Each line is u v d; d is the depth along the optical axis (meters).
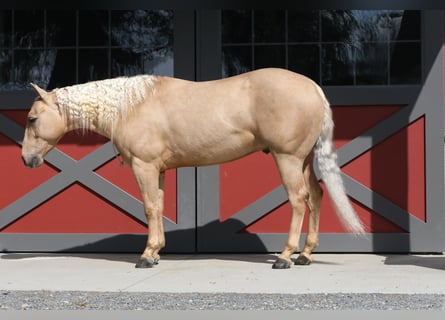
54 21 6.80
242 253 6.70
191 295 4.69
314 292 4.76
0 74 6.83
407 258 6.32
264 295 4.67
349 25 6.62
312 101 5.57
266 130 5.61
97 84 5.91
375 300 4.49
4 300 4.58
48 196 6.80
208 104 5.77
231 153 5.82
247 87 5.72
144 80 5.91
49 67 6.82
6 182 6.82
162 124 5.81
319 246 6.64
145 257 5.86
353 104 6.56
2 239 6.83
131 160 5.87
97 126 5.95
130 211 6.74
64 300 4.57
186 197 6.71
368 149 6.57
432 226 6.53
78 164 6.76
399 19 6.58
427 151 6.51
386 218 6.57
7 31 6.82
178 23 6.71
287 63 6.68
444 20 6.50
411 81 6.57
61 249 6.80
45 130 5.88
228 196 6.70
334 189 5.65
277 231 6.67
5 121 6.79
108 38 6.80
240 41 6.70
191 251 6.70
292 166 5.63
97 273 5.59
